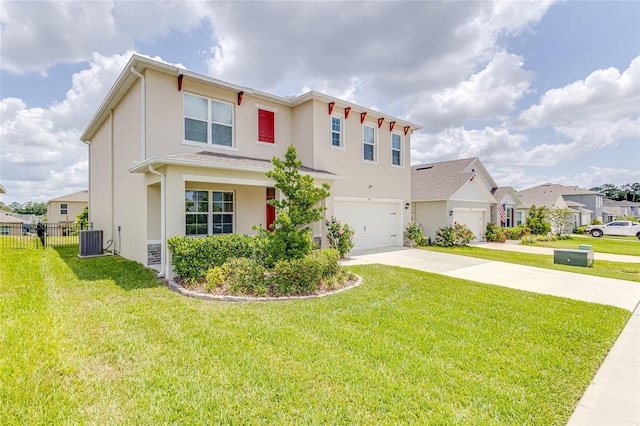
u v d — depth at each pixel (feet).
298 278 22.62
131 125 35.42
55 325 15.58
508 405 9.77
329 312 18.35
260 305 19.63
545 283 27.68
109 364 11.99
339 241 39.99
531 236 76.07
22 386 10.30
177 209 27.48
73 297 20.74
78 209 128.88
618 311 19.54
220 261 25.67
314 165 42.42
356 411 9.41
